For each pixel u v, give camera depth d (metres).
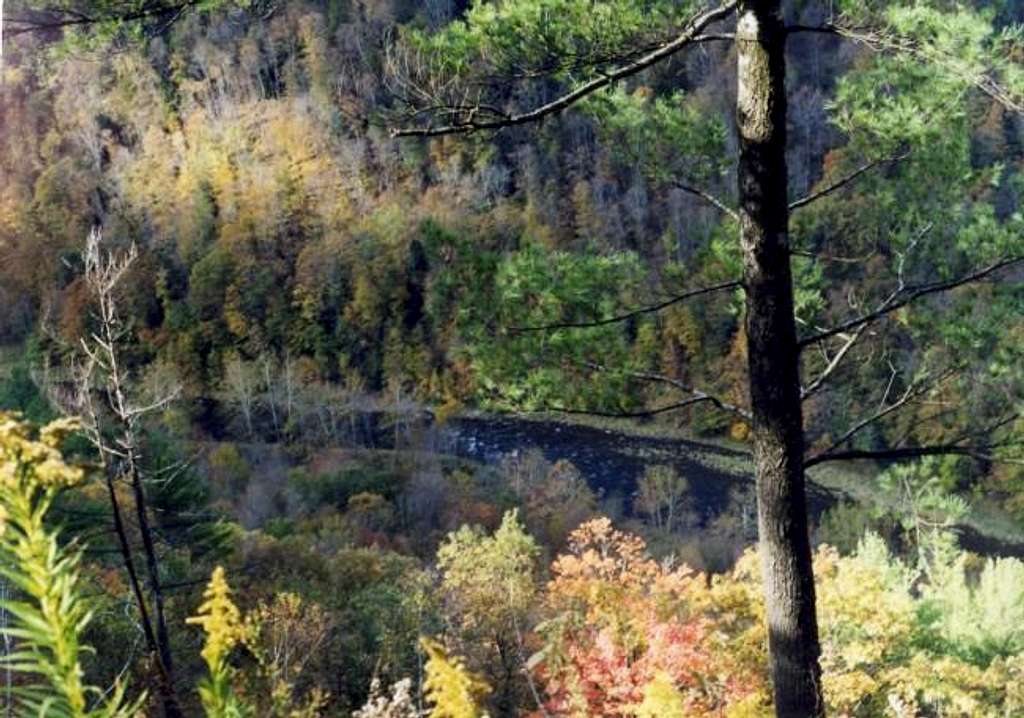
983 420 4.86
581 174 54.50
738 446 41.03
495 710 10.20
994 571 13.60
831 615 9.66
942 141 4.96
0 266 59.50
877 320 4.86
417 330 53.94
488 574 14.77
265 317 58.28
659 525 35.44
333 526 30.59
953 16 4.06
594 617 8.02
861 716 9.26
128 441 9.84
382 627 12.28
